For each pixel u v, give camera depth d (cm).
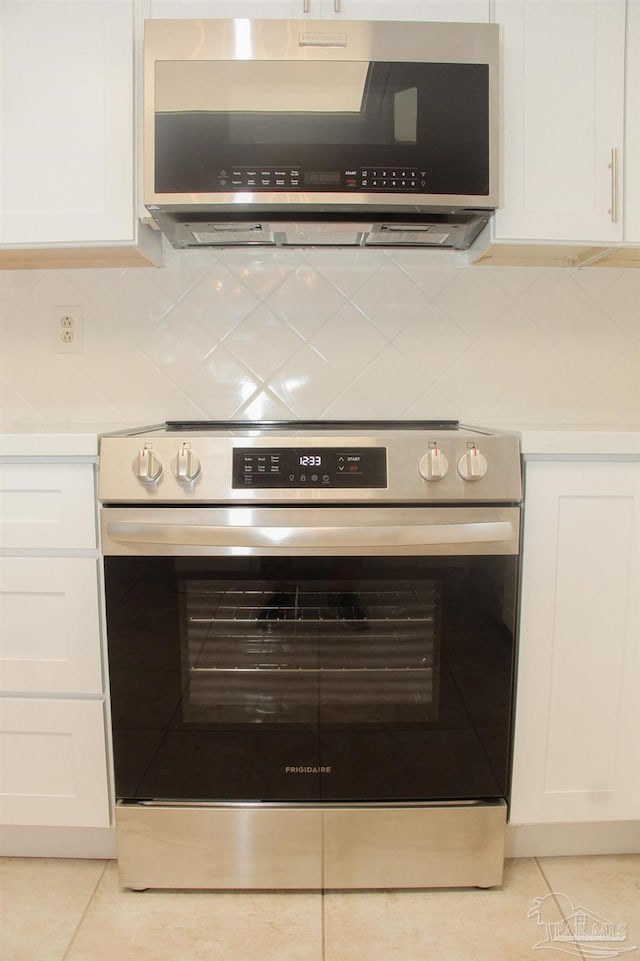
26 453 103
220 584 102
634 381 154
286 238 137
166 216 118
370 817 109
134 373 151
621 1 120
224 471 99
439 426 148
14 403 152
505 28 120
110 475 100
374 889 114
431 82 112
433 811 110
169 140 110
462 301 151
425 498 100
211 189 111
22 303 150
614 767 112
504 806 111
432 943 102
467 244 141
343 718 107
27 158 122
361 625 105
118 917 107
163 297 150
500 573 104
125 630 104
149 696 106
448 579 103
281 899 111
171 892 113
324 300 150
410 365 152
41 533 106
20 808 112
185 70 110
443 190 113
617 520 107
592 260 142
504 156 121
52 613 108
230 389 151
